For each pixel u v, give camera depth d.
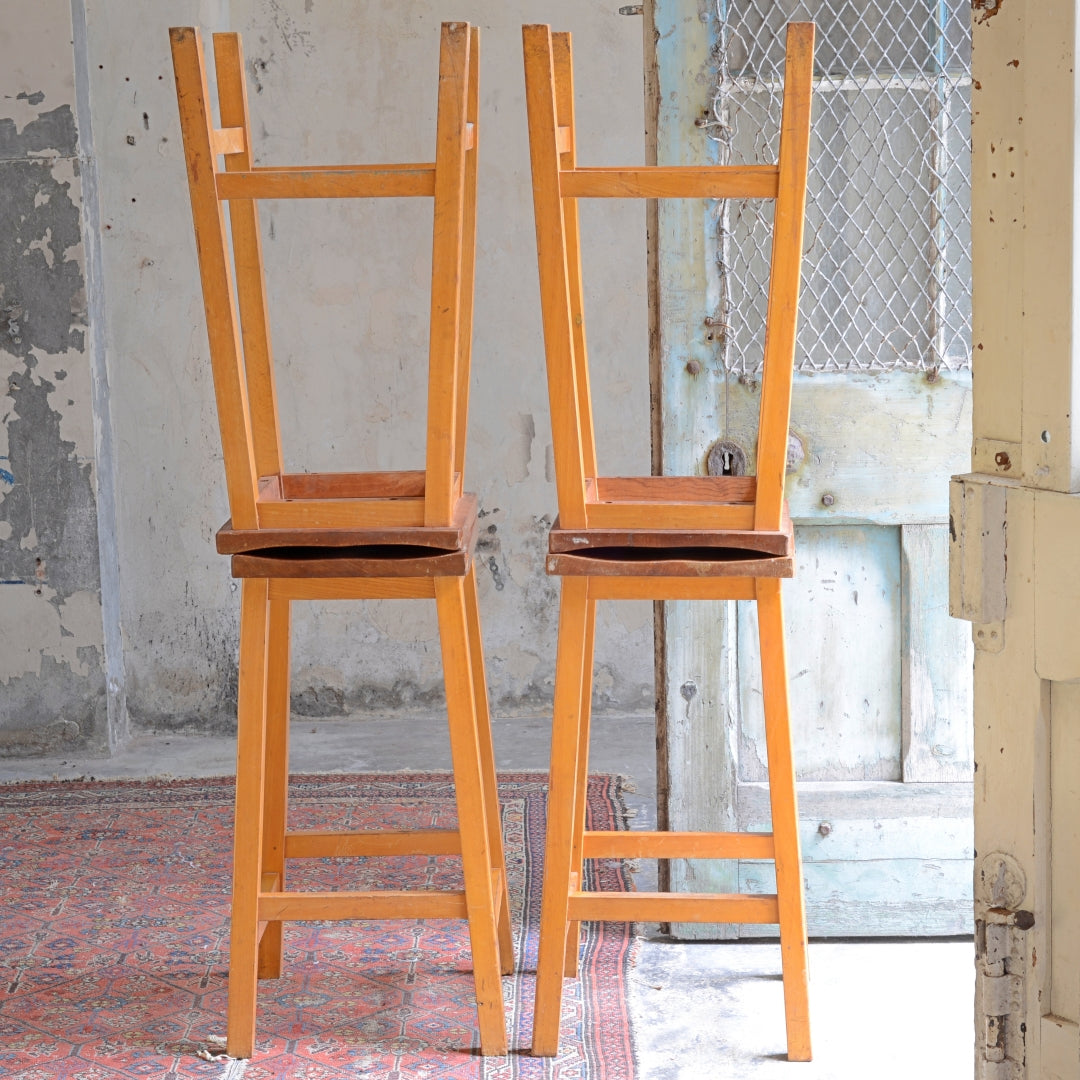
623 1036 2.35
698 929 2.75
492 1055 2.28
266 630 2.21
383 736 4.05
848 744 2.76
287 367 4.05
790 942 2.25
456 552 2.17
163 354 3.96
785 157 1.98
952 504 1.54
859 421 2.66
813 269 2.69
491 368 4.04
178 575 4.05
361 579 2.19
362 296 4.02
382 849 2.53
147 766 3.86
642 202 3.97
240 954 2.26
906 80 2.63
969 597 1.53
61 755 3.94
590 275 4.00
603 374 4.05
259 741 2.22
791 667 2.75
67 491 3.84
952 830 2.73
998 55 1.46
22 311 3.78
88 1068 2.26
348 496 2.44
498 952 2.45
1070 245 1.39
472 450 4.08
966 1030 2.38
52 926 2.81
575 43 3.90
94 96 3.84
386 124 3.94
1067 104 1.37
